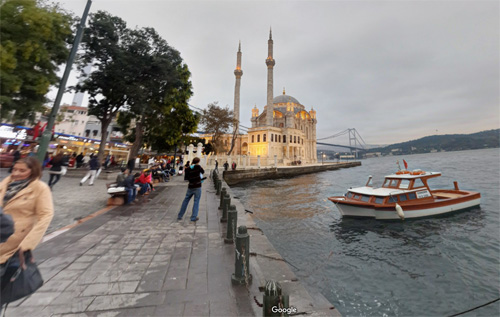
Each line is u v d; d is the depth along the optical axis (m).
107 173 14.63
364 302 5.58
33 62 10.41
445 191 14.98
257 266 3.71
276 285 2.10
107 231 5.21
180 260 3.84
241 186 29.98
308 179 39.56
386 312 5.22
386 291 6.04
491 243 8.94
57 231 5.10
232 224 4.66
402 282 6.47
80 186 11.55
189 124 27.03
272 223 12.30
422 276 6.79
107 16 16.67
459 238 9.55
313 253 8.48
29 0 9.57
